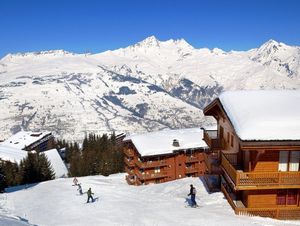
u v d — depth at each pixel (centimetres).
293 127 2772
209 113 4031
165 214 3167
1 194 5709
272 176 2878
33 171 9431
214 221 2859
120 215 3300
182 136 8562
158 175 8125
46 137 18425
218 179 3878
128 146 8812
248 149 2752
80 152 15162
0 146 14212
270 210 2997
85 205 3972
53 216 3612
